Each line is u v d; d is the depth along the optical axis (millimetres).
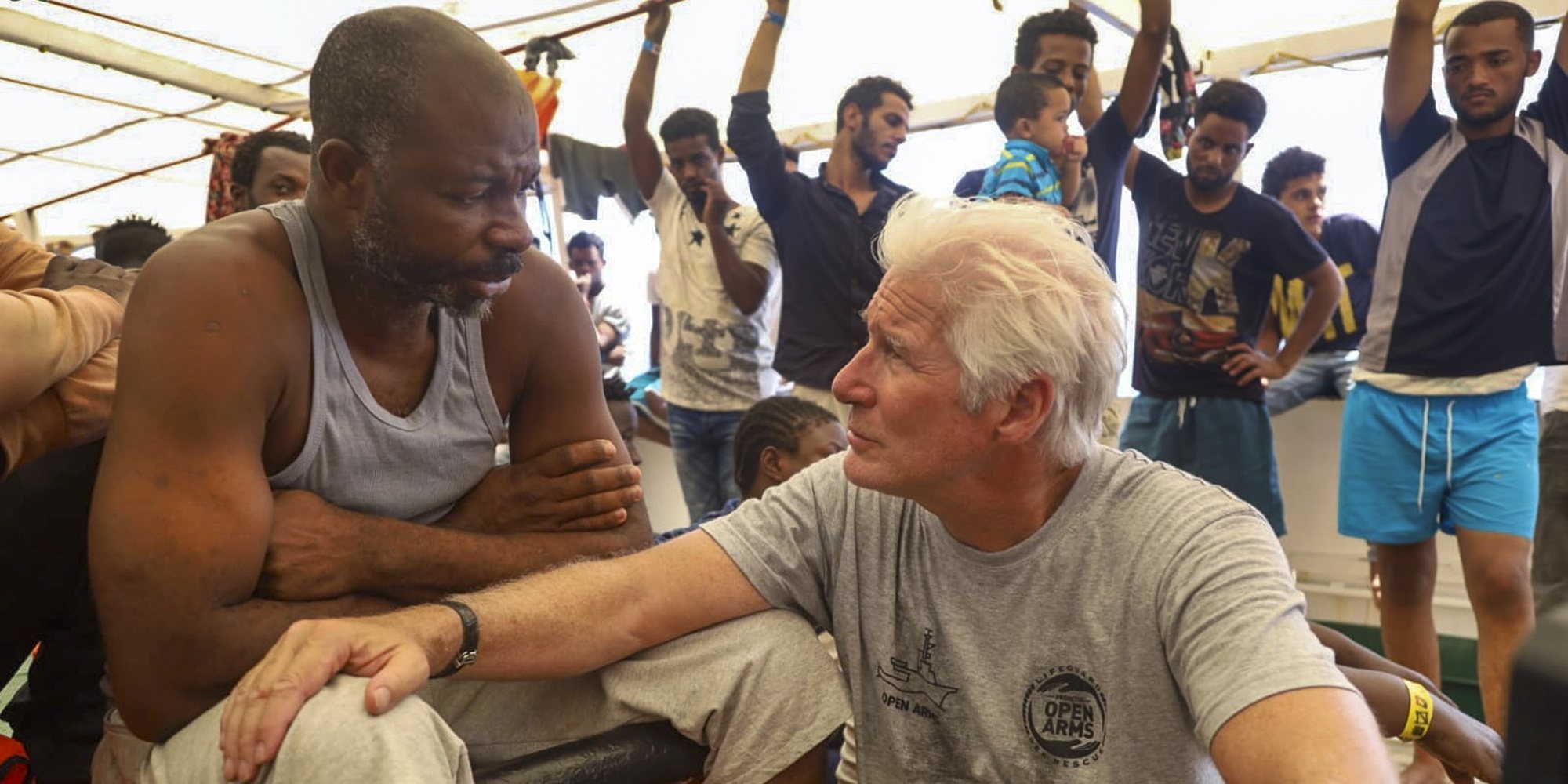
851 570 1420
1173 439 3309
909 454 1259
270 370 1141
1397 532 2965
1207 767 1294
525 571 1329
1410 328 2898
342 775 1004
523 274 1344
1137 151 3467
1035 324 1192
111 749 1318
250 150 2350
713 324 3854
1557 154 2793
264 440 1190
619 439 1443
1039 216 1271
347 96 1111
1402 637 3053
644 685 1315
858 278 3330
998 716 1330
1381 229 2984
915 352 1235
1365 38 3824
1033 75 2834
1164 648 1242
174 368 1091
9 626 1520
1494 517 2822
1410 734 1690
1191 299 3254
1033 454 1249
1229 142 3135
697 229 3879
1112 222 3137
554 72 4004
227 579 1093
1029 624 1316
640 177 4027
